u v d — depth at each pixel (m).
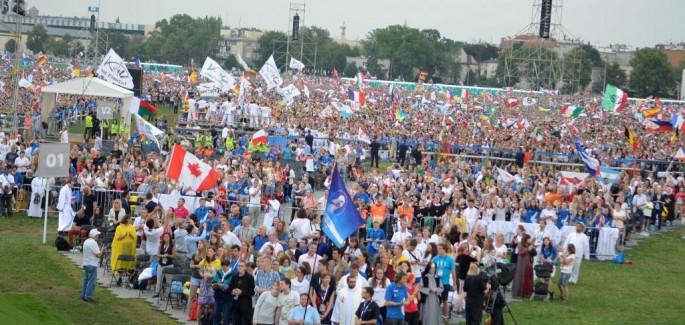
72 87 85.12
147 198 48.47
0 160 61.38
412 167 78.81
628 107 185.88
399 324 34.22
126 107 86.62
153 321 37.75
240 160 69.75
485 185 63.16
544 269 45.75
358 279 34.00
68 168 51.19
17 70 82.00
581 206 57.31
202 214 48.19
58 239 49.47
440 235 43.59
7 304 34.75
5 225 55.59
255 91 143.50
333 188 35.50
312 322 32.94
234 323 35.19
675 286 51.34
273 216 53.53
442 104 155.88
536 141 100.81
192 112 102.50
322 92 169.50
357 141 91.94
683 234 66.00
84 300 40.03
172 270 40.50
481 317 37.47
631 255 59.00
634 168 84.50
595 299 46.84
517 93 196.62
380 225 47.62
